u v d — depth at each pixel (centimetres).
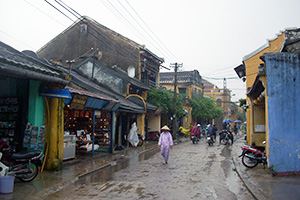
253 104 1286
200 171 975
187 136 3183
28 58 788
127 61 2241
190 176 883
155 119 2458
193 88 3903
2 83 909
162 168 1034
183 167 1058
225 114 5703
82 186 741
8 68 600
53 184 734
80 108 1105
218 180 829
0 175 660
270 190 670
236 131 3625
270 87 844
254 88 1026
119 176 880
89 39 2303
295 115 835
